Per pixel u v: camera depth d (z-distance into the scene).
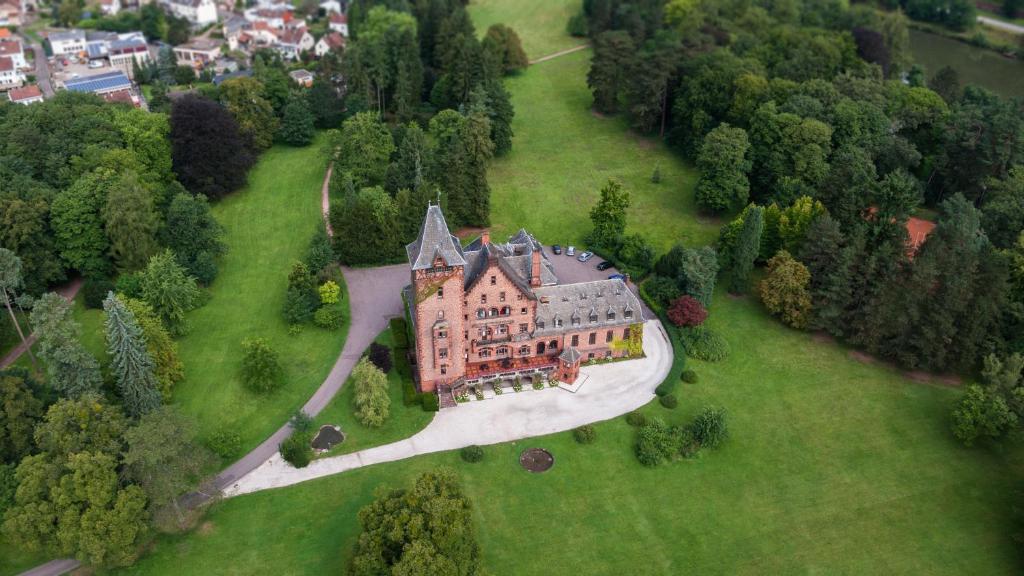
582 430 101.44
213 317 123.31
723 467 98.69
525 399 108.38
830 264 119.50
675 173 170.75
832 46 180.88
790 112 151.75
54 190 128.88
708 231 148.62
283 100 183.38
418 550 72.50
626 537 88.75
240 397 107.44
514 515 90.69
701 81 168.75
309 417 101.31
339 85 195.38
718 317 126.44
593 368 114.56
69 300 126.12
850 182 129.62
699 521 91.25
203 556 84.81
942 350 110.19
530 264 111.69
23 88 198.25
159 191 140.12
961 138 145.88
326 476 95.12
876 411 108.31
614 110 198.00
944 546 89.25
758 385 112.38
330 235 142.12
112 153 135.12
